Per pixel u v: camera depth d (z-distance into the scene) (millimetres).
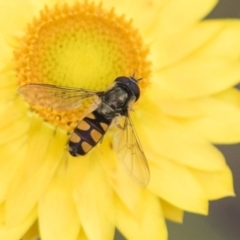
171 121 161
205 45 163
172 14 163
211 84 162
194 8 163
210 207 200
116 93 154
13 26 161
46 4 162
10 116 158
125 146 153
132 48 161
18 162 158
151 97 162
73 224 157
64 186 158
